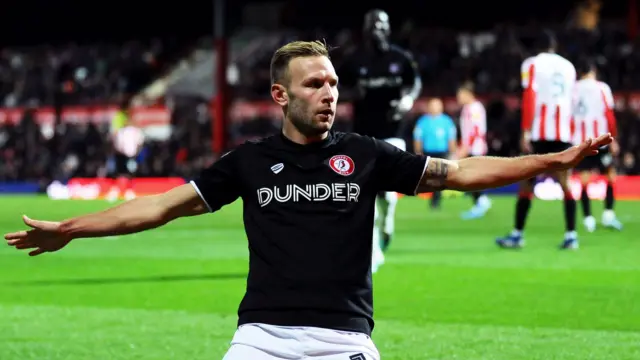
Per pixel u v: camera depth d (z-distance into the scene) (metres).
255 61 48.91
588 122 19.14
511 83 40.28
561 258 15.33
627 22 46.25
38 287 12.60
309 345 4.67
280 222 4.86
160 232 21.45
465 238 19.11
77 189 39.53
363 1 52.34
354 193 4.89
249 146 5.04
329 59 4.95
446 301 11.12
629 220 23.33
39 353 8.50
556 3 48.94
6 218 26.42
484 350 8.48
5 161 44.06
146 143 40.34
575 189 32.72
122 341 9.01
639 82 38.84
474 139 25.39
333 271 4.78
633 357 8.18
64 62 50.56
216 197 5.00
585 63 19.19
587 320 9.91
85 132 42.62
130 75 50.16
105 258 16.05
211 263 15.19
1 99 49.12
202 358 8.30
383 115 13.71
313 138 4.97
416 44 44.66
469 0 50.28
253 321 4.77
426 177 4.96
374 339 8.98
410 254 16.08
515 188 36.72
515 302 11.02
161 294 11.87
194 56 53.81
